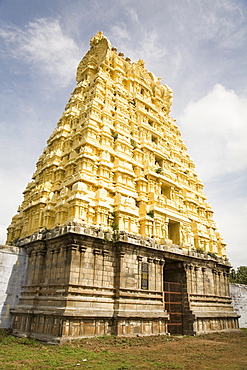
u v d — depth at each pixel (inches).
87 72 1921.8
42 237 1206.9
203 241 1802.4
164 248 1298.0
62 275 1038.4
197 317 1341.0
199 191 2103.8
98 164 1370.6
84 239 1066.1
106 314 1024.2
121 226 1238.3
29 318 1087.6
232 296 1918.1
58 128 1696.6
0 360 698.8
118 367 642.8
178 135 2245.3
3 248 1254.3
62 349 821.2
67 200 1200.8
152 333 1129.4
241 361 744.3
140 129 1756.9
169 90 2244.1
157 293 1217.4
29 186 1822.1
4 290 1214.3
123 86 1878.7
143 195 1483.8
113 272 1122.0
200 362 724.0
